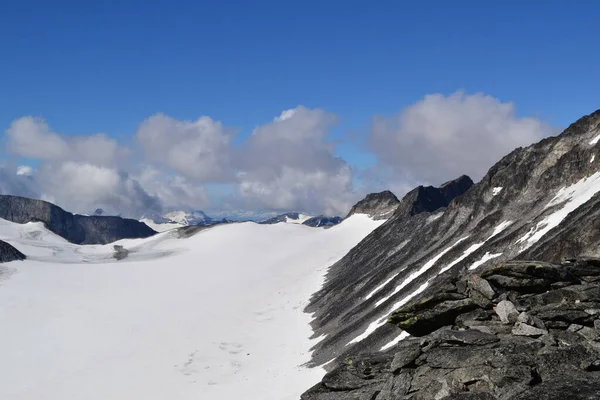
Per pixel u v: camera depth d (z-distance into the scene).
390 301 57.56
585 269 18.16
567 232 43.22
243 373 54.94
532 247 48.56
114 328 79.06
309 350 57.41
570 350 14.66
